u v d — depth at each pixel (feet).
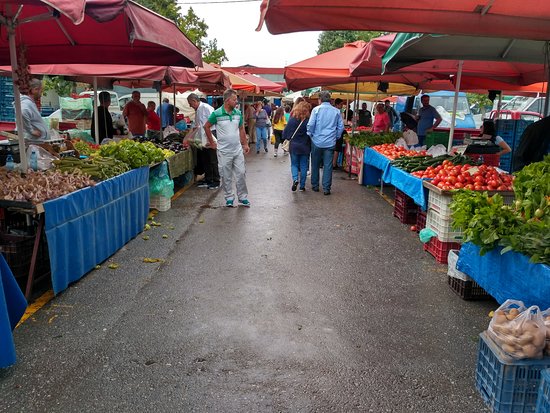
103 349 12.60
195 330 13.74
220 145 28.94
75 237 16.55
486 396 10.53
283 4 14.06
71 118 63.62
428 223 21.24
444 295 16.56
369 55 22.91
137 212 23.04
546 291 10.90
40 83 24.86
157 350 12.60
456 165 22.79
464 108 63.10
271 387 11.06
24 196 14.71
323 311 15.16
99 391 10.81
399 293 16.67
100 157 22.40
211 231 24.18
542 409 8.88
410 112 58.08
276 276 18.11
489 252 13.78
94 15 15.51
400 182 25.54
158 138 40.50
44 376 11.35
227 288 16.87
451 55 23.47
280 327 14.02
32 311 14.70
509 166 39.42
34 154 19.06
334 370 11.80
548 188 13.76
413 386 11.19
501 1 14.01
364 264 19.63
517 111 58.85
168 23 19.02
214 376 11.47
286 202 31.60
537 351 9.73
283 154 63.72
